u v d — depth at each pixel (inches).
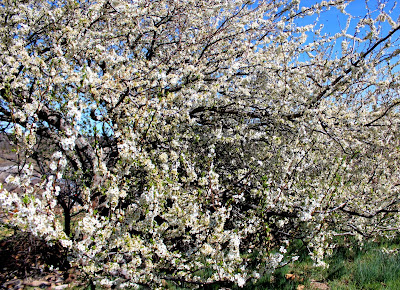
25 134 99.0
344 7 179.2
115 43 209.3
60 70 117.2
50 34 146.7
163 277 116.6
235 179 178.4
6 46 148.2
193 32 225.0
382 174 195.0
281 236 157.8
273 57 198.7
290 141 167.8
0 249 193.8
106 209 158.4
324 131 169.6
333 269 165.0
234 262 117.3
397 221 180.4
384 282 147.7
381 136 194.7
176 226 130.7
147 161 114.0
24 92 149.9
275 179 157.9
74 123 94.4
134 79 153.3
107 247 109.0
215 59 210.1
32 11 155.2
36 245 186.7
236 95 183.5
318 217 123.4
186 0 190.4
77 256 98.1
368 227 179.3
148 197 103.7
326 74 186.9
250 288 149.7
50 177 91.7
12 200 79.4
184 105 157.5
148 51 230.1
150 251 105.8
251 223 143.6
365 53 166.6
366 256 178.2
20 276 183.2
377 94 216.8
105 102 134.3
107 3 158.7
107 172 107.3
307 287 148.9
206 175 130.6
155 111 127.3
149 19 199.0
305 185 163.9
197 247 119.0
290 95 181.2
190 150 179.8
